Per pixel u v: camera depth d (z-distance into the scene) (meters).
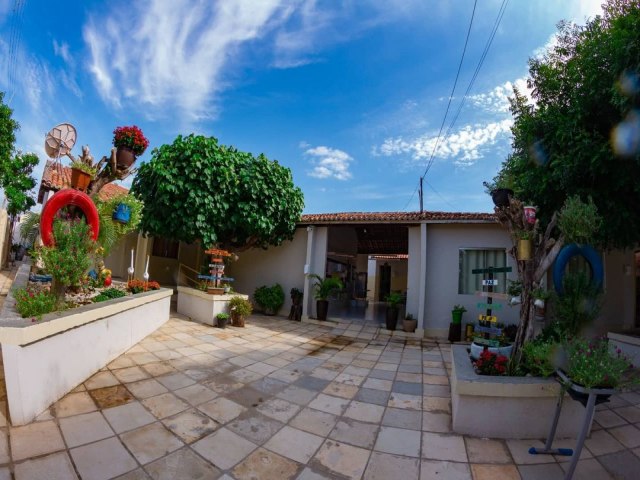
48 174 8.72
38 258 4.40
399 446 3.19
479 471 2.84
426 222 8.78
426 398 4.38
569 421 3.37
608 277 7.60
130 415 3.38
